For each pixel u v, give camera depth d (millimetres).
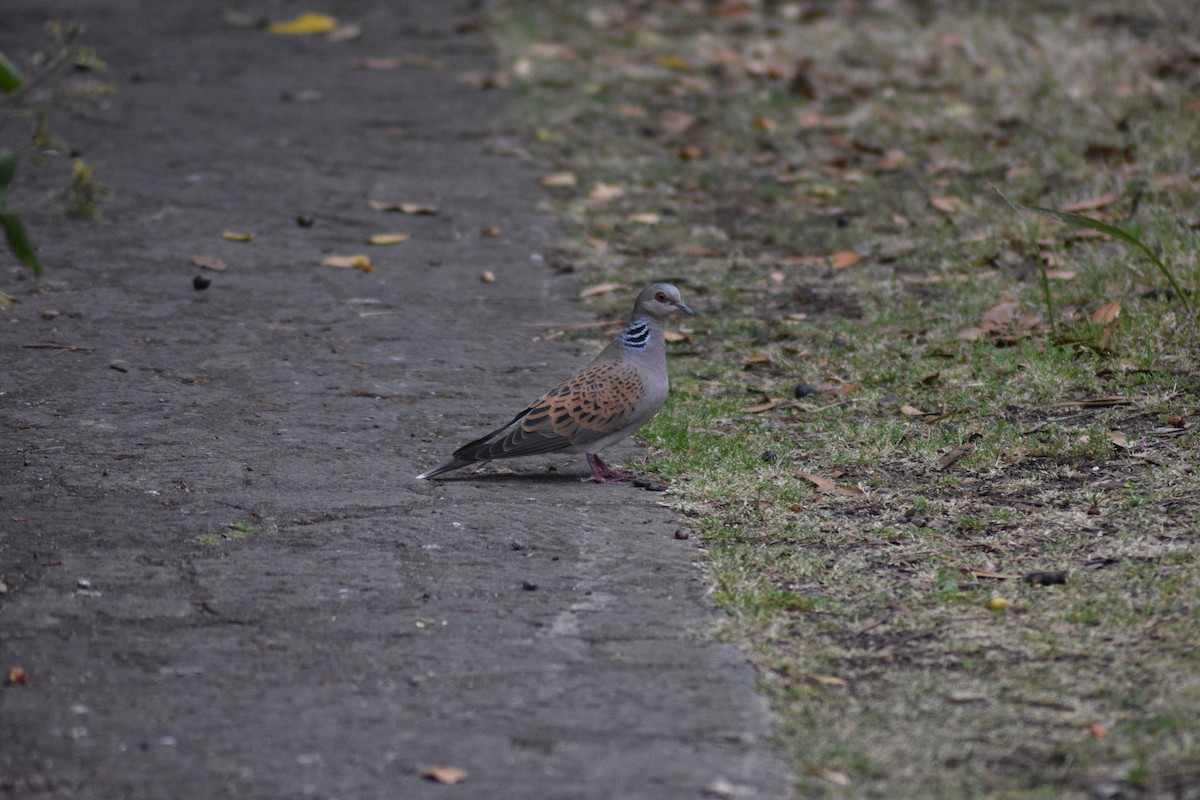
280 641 7820
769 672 7477
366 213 16828
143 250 15445
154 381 12008
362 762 6641
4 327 13195
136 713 7066
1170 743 6551
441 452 10734
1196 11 22203
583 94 21484
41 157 8297
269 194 17391
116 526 9281
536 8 26797
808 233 15961
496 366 12562
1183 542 8688
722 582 8523
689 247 15711
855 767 6551
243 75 23109
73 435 10844
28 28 26078
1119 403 10969
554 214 16906
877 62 21922
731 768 6574
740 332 13336
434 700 7199
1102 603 8023
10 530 9188
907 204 16359
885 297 13859
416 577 8625
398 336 13242
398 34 25781
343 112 20953
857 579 8562
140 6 28359
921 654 7625
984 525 9250
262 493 9867
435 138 19781
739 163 18438
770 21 25344
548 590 8461
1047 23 22609
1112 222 14703
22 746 6762
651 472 10453
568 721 6992
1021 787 6316
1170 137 16844
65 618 8047
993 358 12070
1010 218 15328
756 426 11227
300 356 12672
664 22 25406
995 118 18750
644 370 10320
